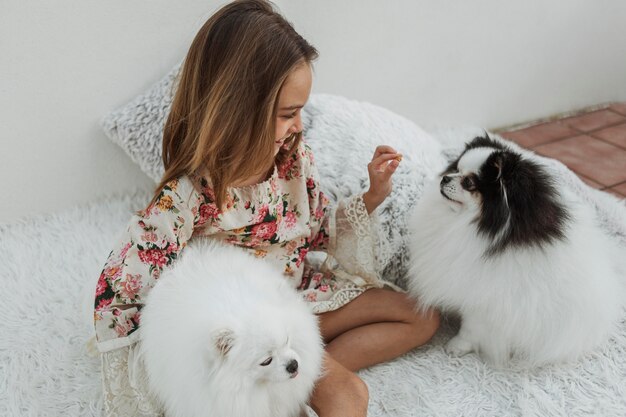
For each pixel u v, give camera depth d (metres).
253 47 1.05
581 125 2.82
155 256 1.15
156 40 1.87
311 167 1.38
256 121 1.08
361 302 1.41
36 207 1.94
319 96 1.98
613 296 1.46
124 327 1.12
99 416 1.30
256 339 0.98
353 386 1.20
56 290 1.66
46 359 1.45
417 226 1.49
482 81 2.58
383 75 2.33
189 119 1.11
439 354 1.49
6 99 1.74
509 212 1.26
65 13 1.70
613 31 2.81
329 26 2.10
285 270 1.37
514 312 1.33
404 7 2.21
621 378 1.42
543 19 2.56
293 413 1.19
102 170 1.99
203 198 1.19
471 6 2.34
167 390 1.06
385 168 1.34
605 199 2.08
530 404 1.34
